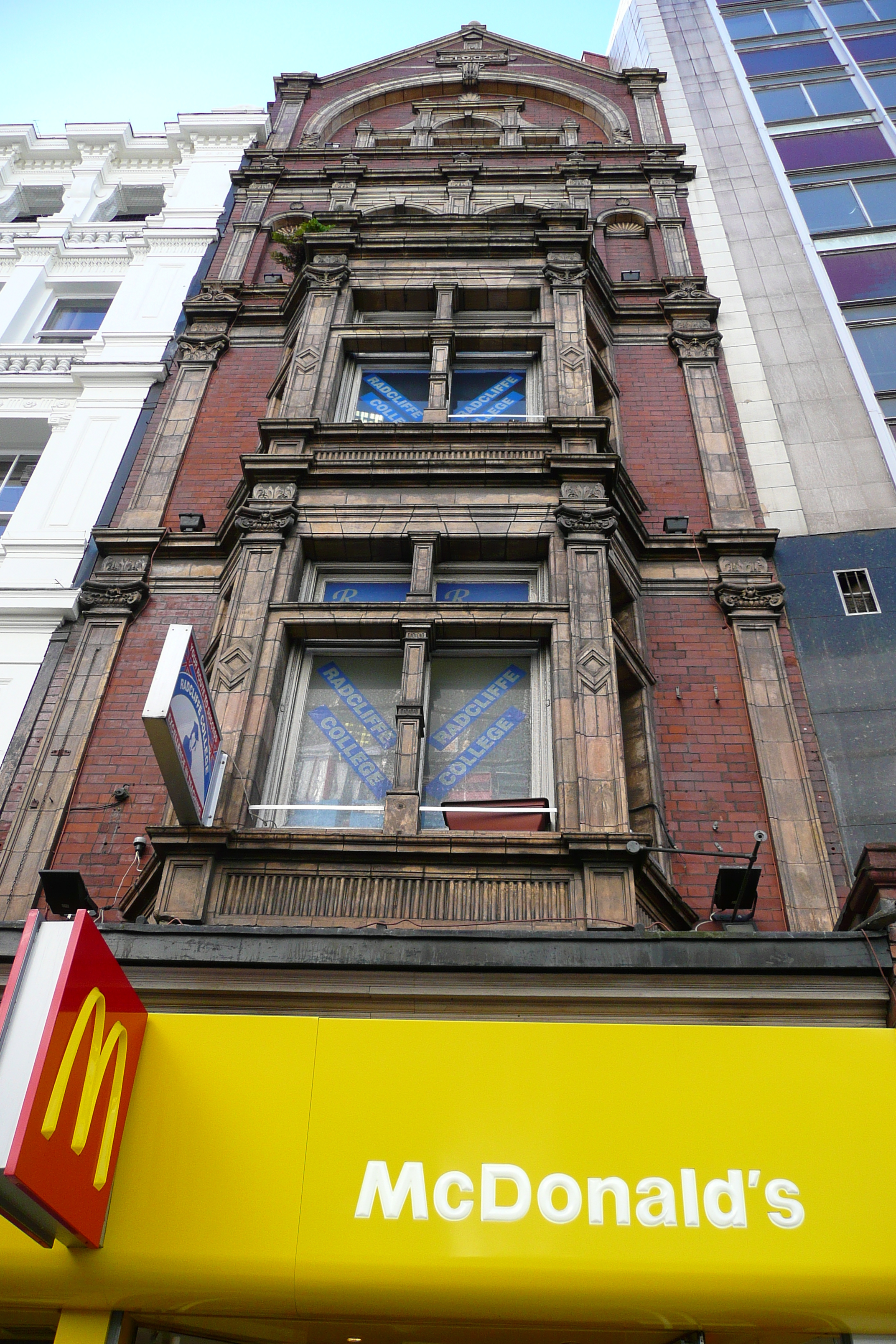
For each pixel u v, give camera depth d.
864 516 13.38
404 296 14.32
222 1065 6.59
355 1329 6.55
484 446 11.77
